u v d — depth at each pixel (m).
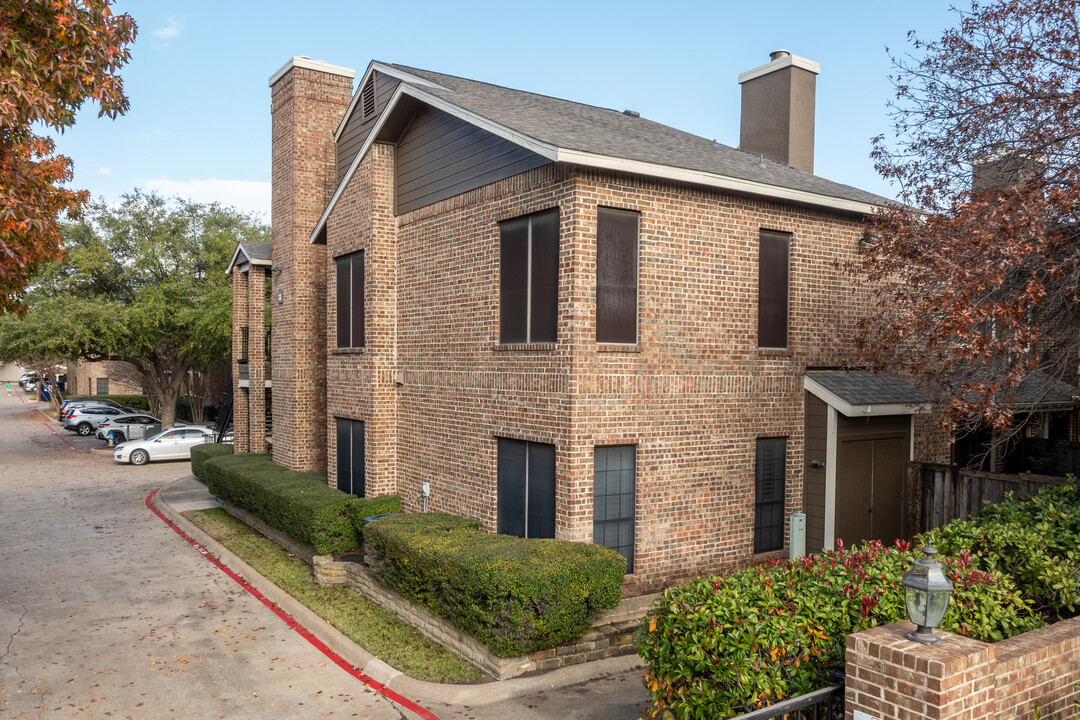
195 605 12.08
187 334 35.91
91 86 9.87
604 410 10.20
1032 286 8.41
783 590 6.01
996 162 10.78
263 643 10.35
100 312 32.06
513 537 10.30
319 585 12.73
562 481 10.08
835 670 5.30
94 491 23.47
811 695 4.94
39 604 12.10
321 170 18.83
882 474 12.52
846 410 11.56
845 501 12.03
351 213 14.99
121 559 15.12
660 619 5.98
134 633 10.75
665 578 10.86
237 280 23.98
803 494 12.31
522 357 10.86
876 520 12.45
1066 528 7.67
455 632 9.54
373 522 11.51
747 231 11.64
